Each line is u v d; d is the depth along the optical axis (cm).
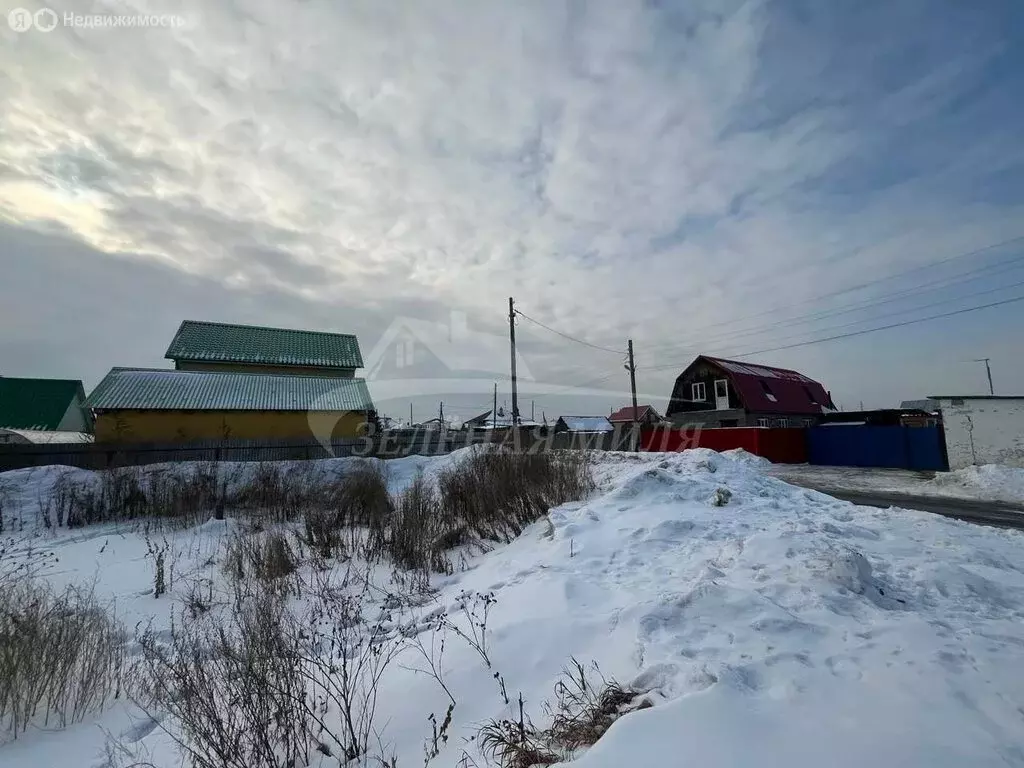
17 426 3312
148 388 2220
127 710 359
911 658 251
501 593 464
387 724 288
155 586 637
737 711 210
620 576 464
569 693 273
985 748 182
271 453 2072
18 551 816
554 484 886
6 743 315
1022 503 1130
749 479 975
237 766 257
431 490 985
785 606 336
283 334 3256
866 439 2184
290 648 354
